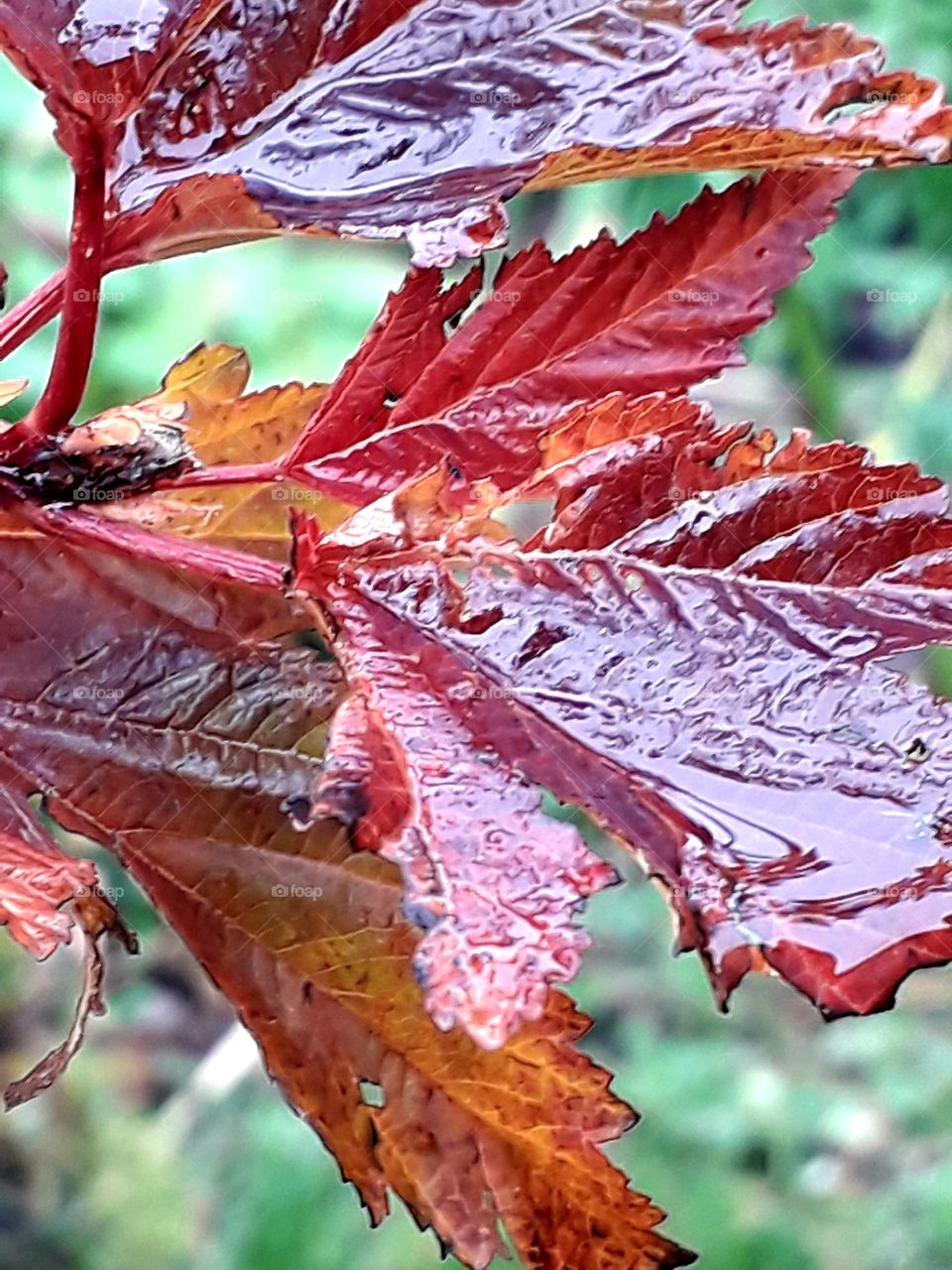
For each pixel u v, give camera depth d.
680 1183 0.60
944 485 0.19
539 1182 0.19
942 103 0.19
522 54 0.19
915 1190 0.61
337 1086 0.20
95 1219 0.58
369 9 0.19
